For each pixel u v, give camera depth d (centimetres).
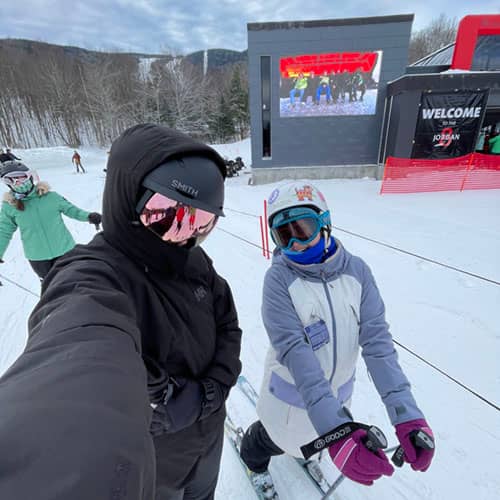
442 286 332
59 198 276
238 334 98
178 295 73
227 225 610
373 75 955
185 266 72
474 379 213
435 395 202
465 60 969
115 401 35
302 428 120
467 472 156
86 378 36
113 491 26
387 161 927
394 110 936
